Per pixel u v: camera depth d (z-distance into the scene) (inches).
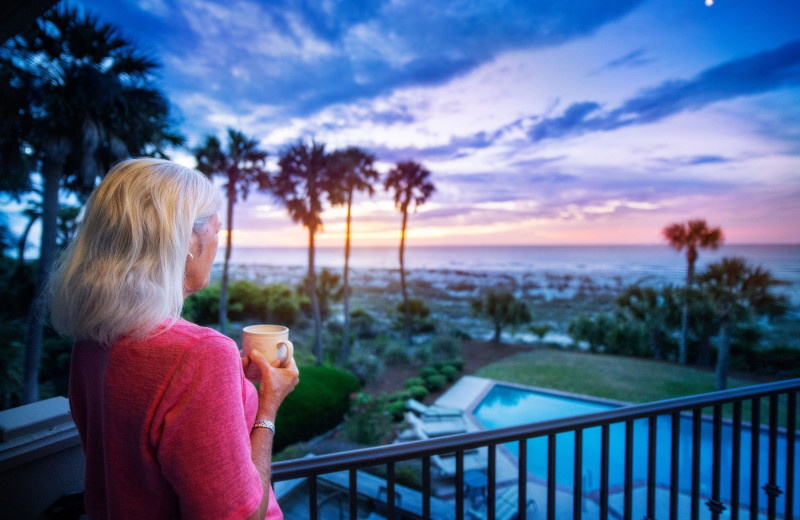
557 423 50.4
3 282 425.4
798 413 513.7
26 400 314.5
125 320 21.2
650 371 792.9
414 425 455.8
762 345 778.2
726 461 395.2
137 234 22.4
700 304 732.0
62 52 320.2
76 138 338.6
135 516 22.4
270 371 30.1
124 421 21.5
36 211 456.4
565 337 1137.4
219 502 20.3
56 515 38.0
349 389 501.7
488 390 665.0
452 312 1535.4
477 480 296.2
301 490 210.1
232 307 1019.3
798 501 313.4
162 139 395.9
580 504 51.2
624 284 1898.4
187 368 21.2
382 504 222.2
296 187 804.6
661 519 279.6
